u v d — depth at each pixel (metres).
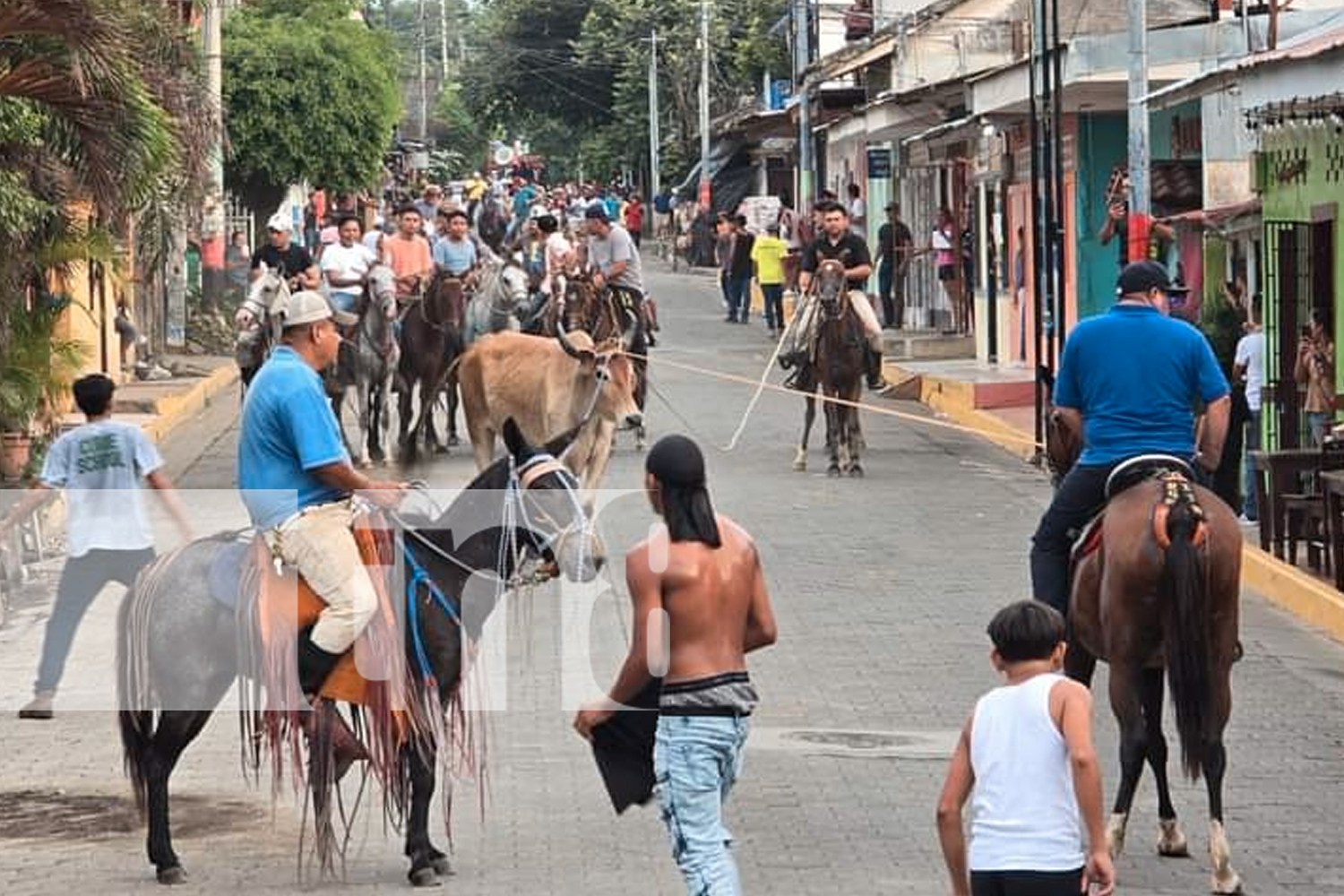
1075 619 11.57
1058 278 27.25
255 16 46.75
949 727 14.09
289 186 49.34
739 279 48.09
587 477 20.61
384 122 46.94
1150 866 11.20
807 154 51.72
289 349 11.10
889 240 43.03
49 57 18.98
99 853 11.55
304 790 11.85
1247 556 19.09
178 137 23.81
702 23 72.25
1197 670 10.65
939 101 38.97
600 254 26.11
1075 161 32.09
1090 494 11.80
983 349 36.69
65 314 28.86
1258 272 23.31
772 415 30.45
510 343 21.41
